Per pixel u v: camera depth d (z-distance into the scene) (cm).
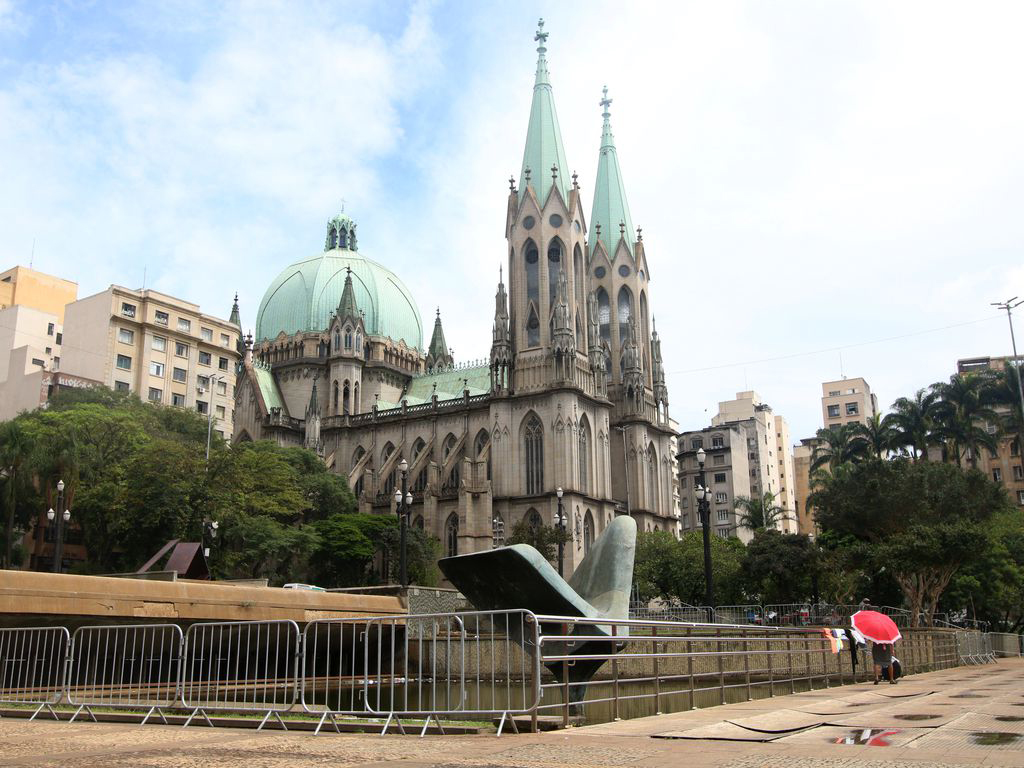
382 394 12406
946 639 4809
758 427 18750
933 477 7031
